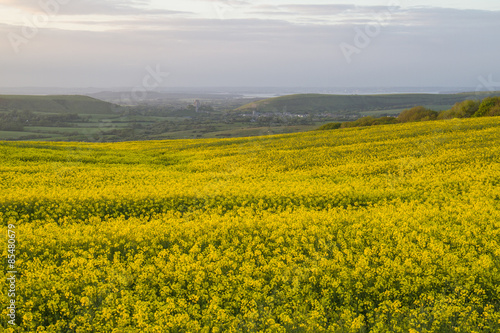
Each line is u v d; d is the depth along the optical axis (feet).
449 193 61.41
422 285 28.58
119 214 57.16
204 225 44.21
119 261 35.29
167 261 35.50
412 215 47.19
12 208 55.01
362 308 27.86
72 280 30.81
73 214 54.75
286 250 36.01
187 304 27.61
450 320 24.75
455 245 36.47
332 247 36.50
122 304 26.58
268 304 27.32
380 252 34.30
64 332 25.53
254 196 61.46
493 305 26.50
